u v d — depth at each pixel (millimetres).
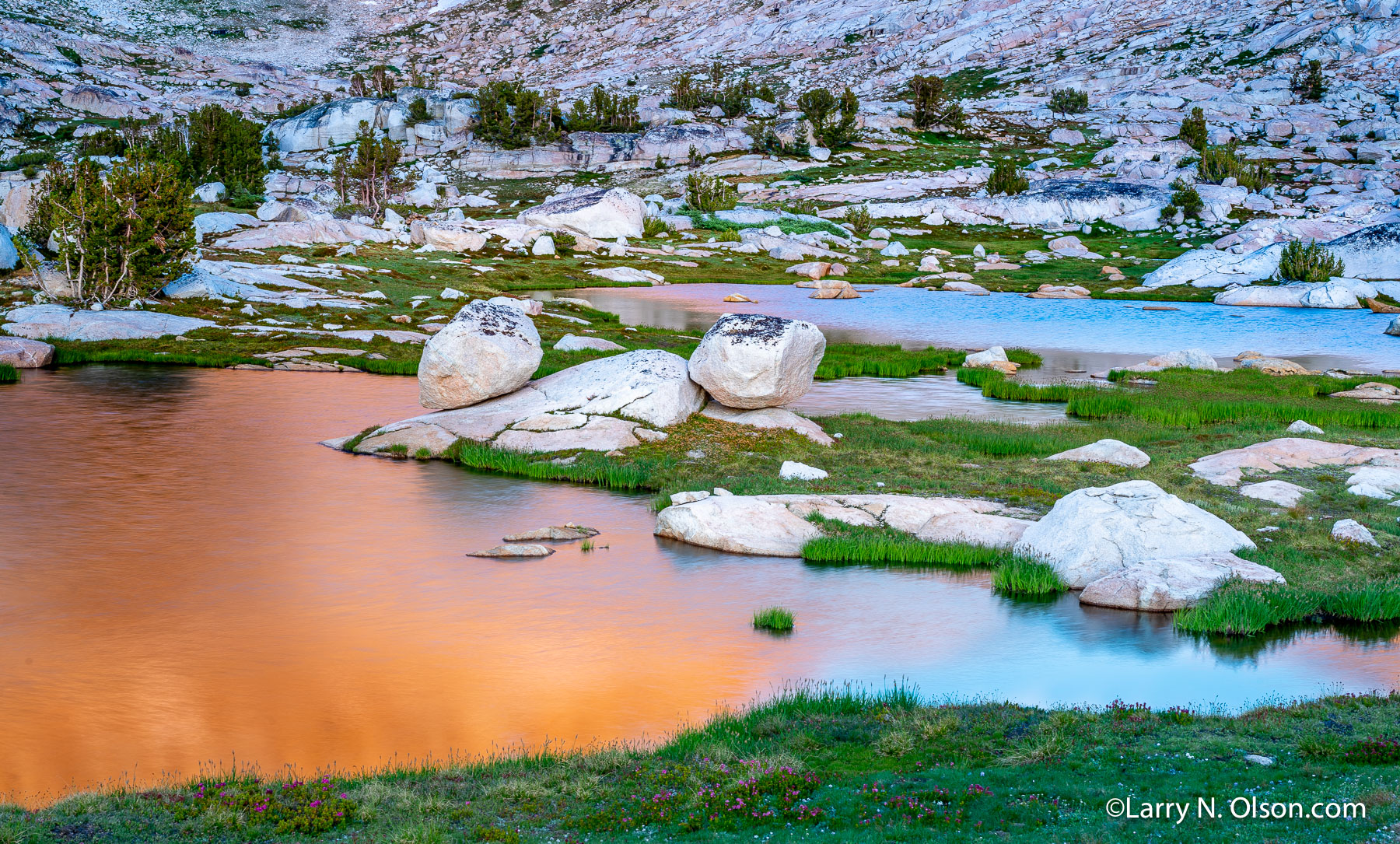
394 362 55688
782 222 134750
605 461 33219
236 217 109312
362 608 21625
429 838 11586
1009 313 87812
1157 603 21922
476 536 26891
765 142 175125
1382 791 12125
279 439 38438
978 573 24625
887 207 143375
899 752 14359
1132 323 82312
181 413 42844
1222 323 82625
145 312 63812
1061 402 48094
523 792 13148
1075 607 22219
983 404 47188
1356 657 19344
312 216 115438
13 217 83938
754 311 85375
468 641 19859
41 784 14164
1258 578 22250
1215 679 18172
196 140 142750
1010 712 16031
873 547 25328
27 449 35969
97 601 21922
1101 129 184125
